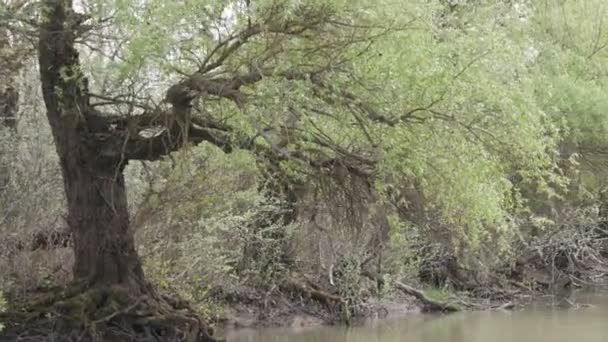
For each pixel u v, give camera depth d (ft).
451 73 39.11
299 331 59.52
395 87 38.73
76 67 43.01
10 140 54.03
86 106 45.98
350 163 42.34
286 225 62.44
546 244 85.87
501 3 56.18
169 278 53.21
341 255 65.77
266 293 62.80
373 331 60.39
